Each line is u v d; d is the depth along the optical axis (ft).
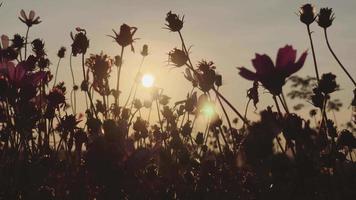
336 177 2.09
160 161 2.47
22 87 2.49
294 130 1.68
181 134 3.25
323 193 1.96
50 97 2.90
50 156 2.78
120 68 2.74
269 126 1.61
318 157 1.82
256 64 1.73
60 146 2.93
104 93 2.77
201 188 2.68
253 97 2.72
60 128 2.90
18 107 2.53
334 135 2.50
